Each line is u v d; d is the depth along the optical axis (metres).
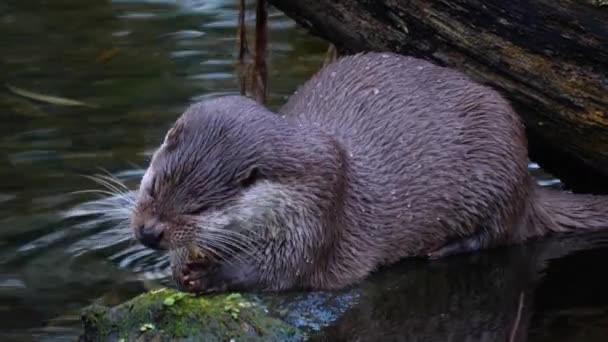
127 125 13.46
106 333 9.48
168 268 10.92
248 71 13.33
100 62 15.29
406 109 11.52
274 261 10.60
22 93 14.38
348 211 10.98
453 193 11.41
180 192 10.16
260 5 12.98
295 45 15.80
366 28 11.91
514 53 11.35
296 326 10.03
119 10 17.08
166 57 15.40
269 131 10.41
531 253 11.58
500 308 10.42
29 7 17.17
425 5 11.56
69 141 13.09
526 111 11.61
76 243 11.18
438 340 9.80
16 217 11.52
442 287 10.83
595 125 11.23
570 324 10.08
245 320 9.64
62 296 10.23
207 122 10.34
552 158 12.06
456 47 11.61
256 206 10.34
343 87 11.73
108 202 11.72
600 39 10.95
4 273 10.62
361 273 10.95
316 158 10.52
